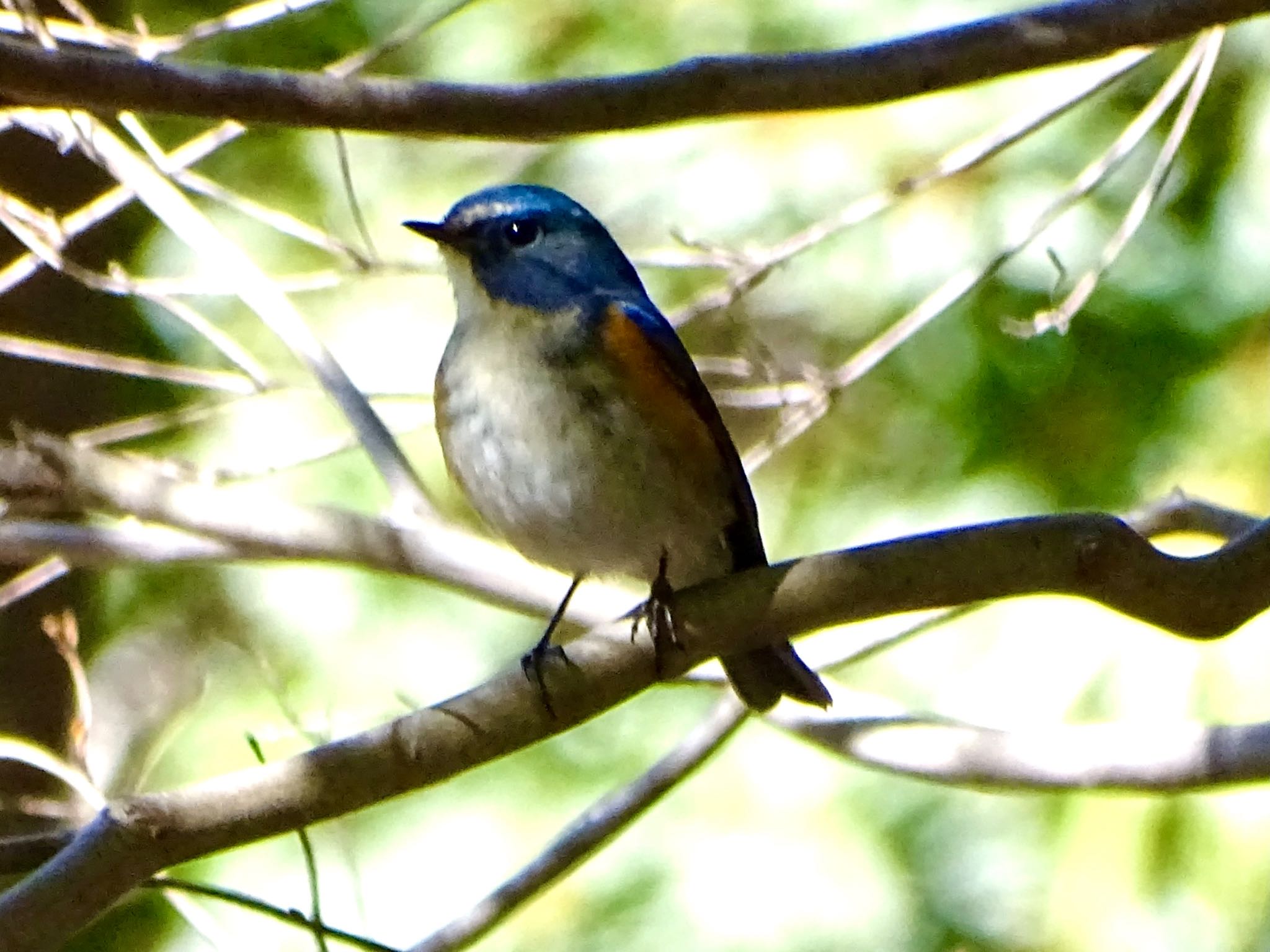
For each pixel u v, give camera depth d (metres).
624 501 7.23
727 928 11.65
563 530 7.33
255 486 12.76
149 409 13.24
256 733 10.46
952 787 9.60
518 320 7.27
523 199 7.47
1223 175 12.10
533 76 12.74
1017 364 12.42
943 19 12.15
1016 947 11.35
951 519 12.26
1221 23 6.54
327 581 13.30
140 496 9.04
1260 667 10.65
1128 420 12.21
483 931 8.04
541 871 8.18
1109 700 10.91
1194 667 10.79
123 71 5.78
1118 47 6.51
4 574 12.48
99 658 13.13
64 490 8.95
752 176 12.55
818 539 12.64
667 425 7.19
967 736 8.12
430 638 13.16
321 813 5.97
